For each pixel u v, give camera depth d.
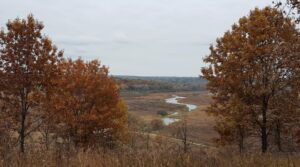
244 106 17.92
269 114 17.97
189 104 174.38
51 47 20.59
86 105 26.86
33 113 20.08
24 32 19.98
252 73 17.47
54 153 7.15
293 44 10.40
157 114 120.50
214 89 20.02
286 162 7.05
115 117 27.80
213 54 19.91
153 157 6.60
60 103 21.67
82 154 6.97
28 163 6.68
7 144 7.65
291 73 16.53
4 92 19.67
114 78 30.23
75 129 24.23
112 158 6.61
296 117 17.98
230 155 7.85
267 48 15.96
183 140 9.49
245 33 18.48
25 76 19.84
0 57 19.77
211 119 74.31
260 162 6.93
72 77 27.23
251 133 19.39
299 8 7.49
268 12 17.16
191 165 6.48
